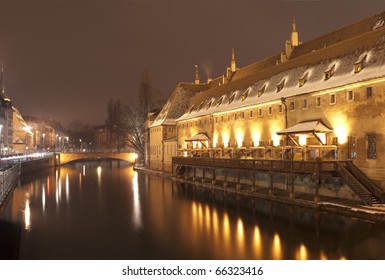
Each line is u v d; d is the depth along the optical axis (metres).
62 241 24.09
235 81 55.97
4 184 37.84
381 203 26.98
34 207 36.47
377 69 29.47
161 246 22.75
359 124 30.14
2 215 32.19
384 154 27.83
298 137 36.91
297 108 37.47
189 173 59.25
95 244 23.36
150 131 78.50
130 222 29.45
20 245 23.14
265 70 49.22
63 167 98.50
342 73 33.50
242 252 21.22
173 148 66.38
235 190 41.12
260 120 43.38
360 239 22.20
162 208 35.41
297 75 40.78
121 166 106.44
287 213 29.97
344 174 28.61
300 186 35.12
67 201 40.25
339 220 26.44
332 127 32.94
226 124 50.47
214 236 24.72
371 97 29.12
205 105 59.69
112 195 44.59
